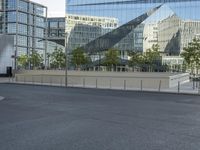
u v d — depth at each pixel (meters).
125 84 38.25
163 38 102.88
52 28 154.25
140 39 105.12
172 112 16.16
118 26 107.69
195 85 42.06
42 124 12.25
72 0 112.50
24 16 144.50
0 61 69.19
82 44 111.38
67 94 28.38
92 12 110.50
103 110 16.86
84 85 41.59
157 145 8.64
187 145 8.65
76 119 13.58
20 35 141.75
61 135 10.03
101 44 109.19
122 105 19.48
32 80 50.97
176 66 97.88
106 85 42.59
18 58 119.06
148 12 104.75
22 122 12.75
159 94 29.56
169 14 102.38
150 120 13.32
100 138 9.57
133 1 106.06
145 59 90.94
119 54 101.62
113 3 108.12
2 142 8.98
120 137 9.73
